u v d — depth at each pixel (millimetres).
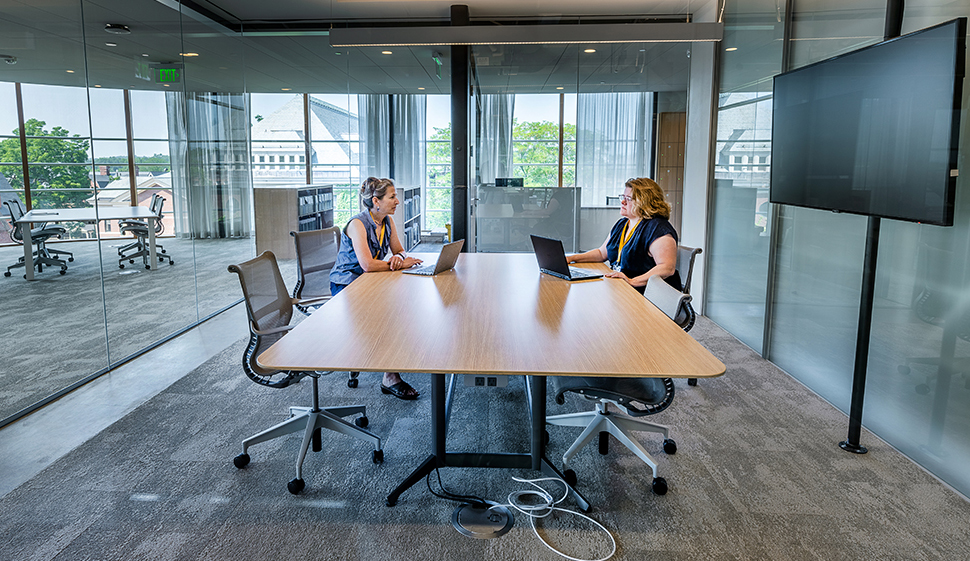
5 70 2963
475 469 2674
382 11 5703
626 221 3973
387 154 9359
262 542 2119
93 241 3740
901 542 2125
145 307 4398
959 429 2467
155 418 3199
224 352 4430
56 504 2355
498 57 5820
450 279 3480
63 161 3418
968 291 2389
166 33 4508
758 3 4352
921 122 2291
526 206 6004
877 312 3002
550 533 2188
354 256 3779
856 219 3174
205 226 5285
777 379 3852
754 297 4480
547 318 2572
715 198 5277
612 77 5777
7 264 3088
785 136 3488
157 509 2324
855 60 2760
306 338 2236
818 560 2023
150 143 4305
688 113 5734
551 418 2977
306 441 2621
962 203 2402
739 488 2508
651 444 2918
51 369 3441
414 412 3322
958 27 2084
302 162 7867
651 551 2080
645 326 2447
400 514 2305
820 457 2785
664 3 5430
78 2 3465
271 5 5496
